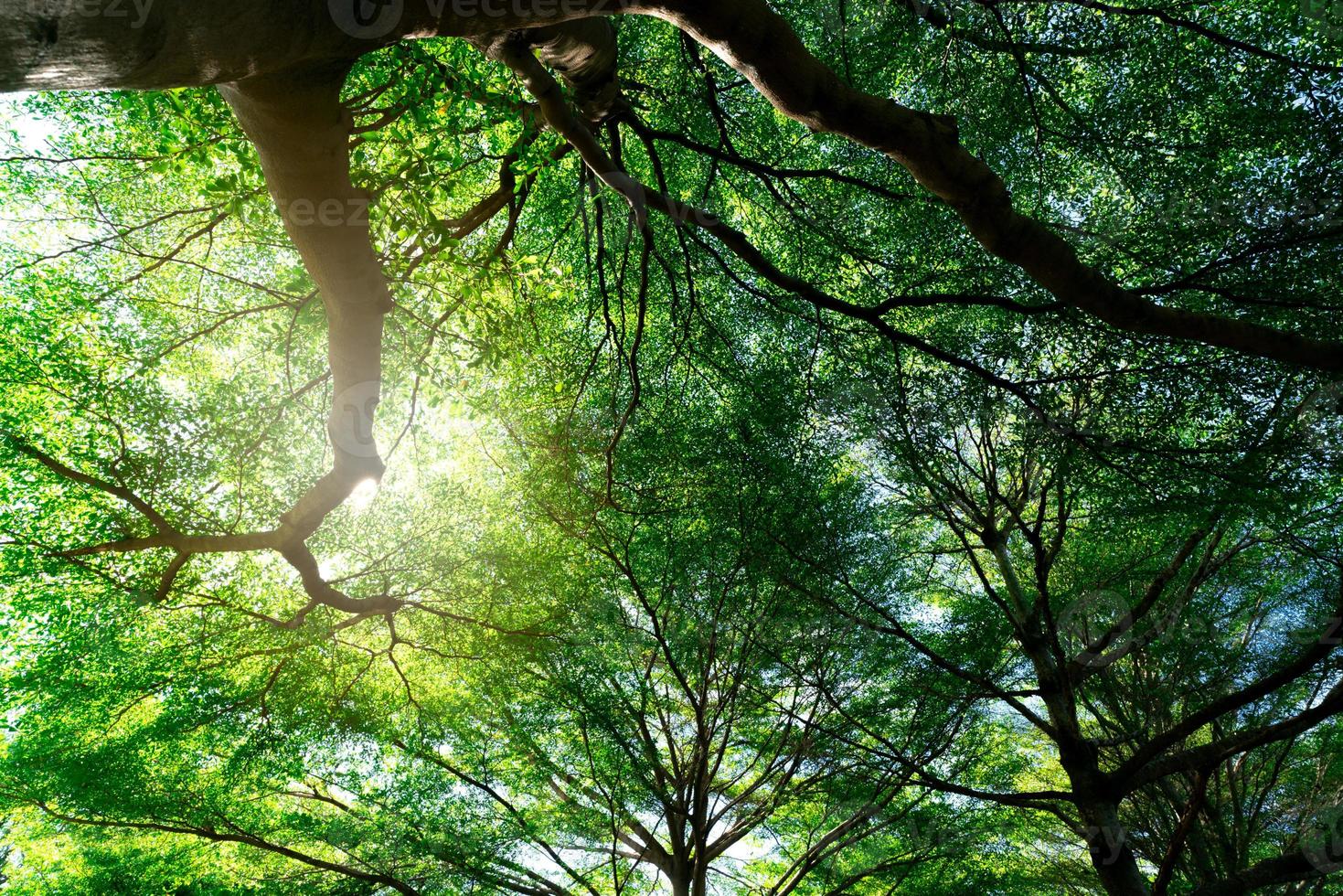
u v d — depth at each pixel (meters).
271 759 9.30
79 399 6.92
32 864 11.41
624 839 10.41
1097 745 8.05
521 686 9.55
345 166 3.02
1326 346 3.38
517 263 6.69
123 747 8.81
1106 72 7.11
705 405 9.52
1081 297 3.35
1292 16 6.22
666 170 9.18
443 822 9.88
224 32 1.48
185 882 10.74
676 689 11.14
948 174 2.96
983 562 12.20
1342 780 10.17
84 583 7.71
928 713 9.76
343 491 4.52
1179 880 10.55
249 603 8.23
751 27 2.47
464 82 4.58
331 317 3.79
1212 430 6.52
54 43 1.25
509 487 9.23
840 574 9.12
